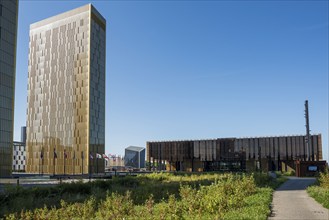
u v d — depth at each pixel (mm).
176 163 106188
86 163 102938
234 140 98562
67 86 111625
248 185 24438
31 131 117062
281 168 95000
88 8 111812
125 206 15891
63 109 111125
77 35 113000
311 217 14406
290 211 16219
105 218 14430
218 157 99500
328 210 16594
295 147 91375
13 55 80062
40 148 113938
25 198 22531
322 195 21328
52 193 26609
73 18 114812
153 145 108125
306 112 72750
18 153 147000
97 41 114188
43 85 117562
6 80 77438
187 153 103188
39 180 60094
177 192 26688
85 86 108062
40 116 116062
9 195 22797
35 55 121500
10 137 77125
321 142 89062
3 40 77438
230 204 16547
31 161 115250
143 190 27141
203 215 13977
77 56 111688
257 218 13062
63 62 114188
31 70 121250
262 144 95312
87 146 103812
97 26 114875
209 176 48250
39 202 21703
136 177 45594
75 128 107312
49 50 118375
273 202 20047
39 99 117375
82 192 28562
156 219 13414
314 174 56031
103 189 30906
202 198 16516
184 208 15086
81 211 16312
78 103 108312
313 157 89250
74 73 111062
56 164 109312
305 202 20047
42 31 121312
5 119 76188
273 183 35031
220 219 12711
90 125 105750
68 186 28922
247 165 97062
